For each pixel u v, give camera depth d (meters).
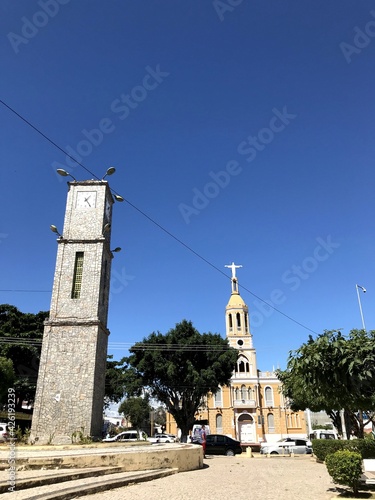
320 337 14.30
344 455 12.54
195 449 19.72
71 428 22.92
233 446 35.81
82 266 27.09
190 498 11.00
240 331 76.00
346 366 13.55
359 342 13.66
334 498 11.70
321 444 24.78
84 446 19.44
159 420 91.69
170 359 41.53
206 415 69.62
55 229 27.67
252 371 72.12
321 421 85.31
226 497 11.40
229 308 77.88
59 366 24.38
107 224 28.70
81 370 24.25
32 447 18.08
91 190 29.17
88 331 25.19
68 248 27.50
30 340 42.34
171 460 17.16
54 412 23.30
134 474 14.19
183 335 42.75
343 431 31.62
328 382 13.91
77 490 10.52
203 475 16.59
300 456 36.09
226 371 42.44
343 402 14.27
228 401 69.94
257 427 67.81
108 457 14.70
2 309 45.62
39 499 9.09
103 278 27.73
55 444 21.12
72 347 24.84
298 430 68.81
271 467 21.59
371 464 13.59
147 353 40.53
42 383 24.02
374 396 13.57
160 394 42.38
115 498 10.45
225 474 17.41
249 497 11.55
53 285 26.48
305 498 11.70
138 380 40.53
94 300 25.95
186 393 41.81
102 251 27.38
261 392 71.44
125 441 24.02
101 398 25.56
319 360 13.68
